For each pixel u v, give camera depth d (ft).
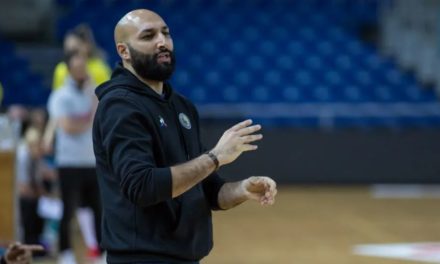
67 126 33.73
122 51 16.49
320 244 43.50
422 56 85.10
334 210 57.98
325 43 86.84
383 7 92.58
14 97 78.48
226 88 79.36
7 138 30.32
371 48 88.58
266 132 72.59
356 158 73.20
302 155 72.74
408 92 80.94
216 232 48.14
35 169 39.29
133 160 15.14
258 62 83.71
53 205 38.96
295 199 64.23
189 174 15.02
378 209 58.44
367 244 43.37
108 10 88.63
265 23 90.02
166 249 15.88
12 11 88.12
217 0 93.97
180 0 92.89
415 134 73.31
